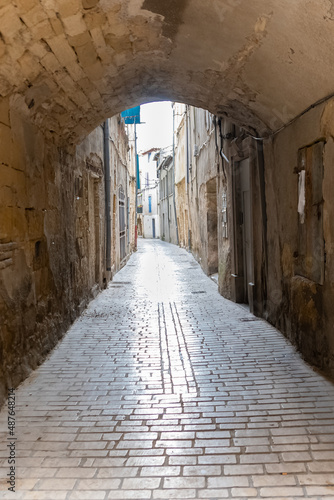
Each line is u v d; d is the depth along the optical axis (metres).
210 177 9.60
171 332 5.38
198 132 12.27
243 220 6.97
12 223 3.70
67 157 5.80
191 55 4.16
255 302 6.11
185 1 3.16
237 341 4.89
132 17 3.35
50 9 2.85
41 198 4.55
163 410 3.20
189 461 2.51
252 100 4.60
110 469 2.44
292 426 2.90
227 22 3.32
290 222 4.61
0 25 2.71
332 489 2.23
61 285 5.38
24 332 3.95
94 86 4.53
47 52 3.34
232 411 3.15
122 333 5.40
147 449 2.65
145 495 2.21
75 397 3.45
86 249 7.20
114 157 11.62
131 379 3.83
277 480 2.31
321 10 2.62
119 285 9.66
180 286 9.29
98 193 8.59
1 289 3.44
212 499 2.17
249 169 6.02
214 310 6.62
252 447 2.65
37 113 4.20
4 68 3.12
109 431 2.89
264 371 3.94
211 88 4.86
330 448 2.62
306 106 3.87
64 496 2.21
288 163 4.54
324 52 2.98
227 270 7.54
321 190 3.72
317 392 3.44
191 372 3.97
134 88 5.18
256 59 3.71
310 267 4.08
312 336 4.06
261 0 2.86
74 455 2.60
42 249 4.59
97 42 3.61
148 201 48.12
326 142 3.55
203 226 11.55
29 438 2.80
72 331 5.54
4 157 3.53
